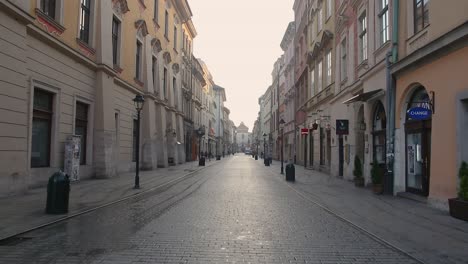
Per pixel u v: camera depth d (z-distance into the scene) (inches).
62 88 619.2
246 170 1253.1
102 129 749.9
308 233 301.0
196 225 324.2
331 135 949.2
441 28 409.1
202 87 2529.5
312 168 1234.0
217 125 3855.8
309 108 1291.8
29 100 520.4
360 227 324.2
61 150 621.9
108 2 784.9
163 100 1312.7
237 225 326.3
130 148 992.9
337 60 890.7
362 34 716.7
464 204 347.9
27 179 499.2
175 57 1549.0
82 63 690.8
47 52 569.0
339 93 857.5
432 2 427.2
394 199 498.3
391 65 529.7
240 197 526.0
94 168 753.0
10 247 247.3
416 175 497.0
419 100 492.7
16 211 370.9
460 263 224.1
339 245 263.9
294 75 1726.1
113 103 807.1
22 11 472.4
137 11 1019.3
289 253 241.0
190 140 2023.9
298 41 1595.7
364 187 659.4
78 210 388.2
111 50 797.2
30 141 517.3
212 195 548.4
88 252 235.8
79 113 708.7
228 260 222.7
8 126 461.1
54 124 599.5
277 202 480.7
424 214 383.9
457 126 375.6
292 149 1802.4
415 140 498.9
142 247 249.3
